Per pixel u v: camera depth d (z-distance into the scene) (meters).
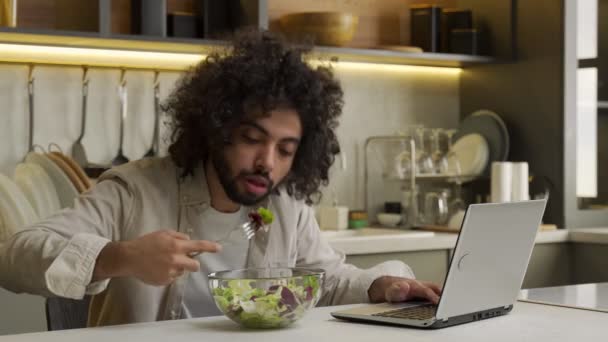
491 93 3.74
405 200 3.52
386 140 3.65
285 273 1.43
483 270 1.36
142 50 3.04
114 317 1.62
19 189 2.63
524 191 3.36
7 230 2.58
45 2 2.94
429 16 3.56
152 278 1.26
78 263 1.28
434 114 3.81
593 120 3.54
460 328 1.31
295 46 1.65
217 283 1.31
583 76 3.51
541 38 3.54
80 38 2.72
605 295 1.69
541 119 3.54
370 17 3.66
